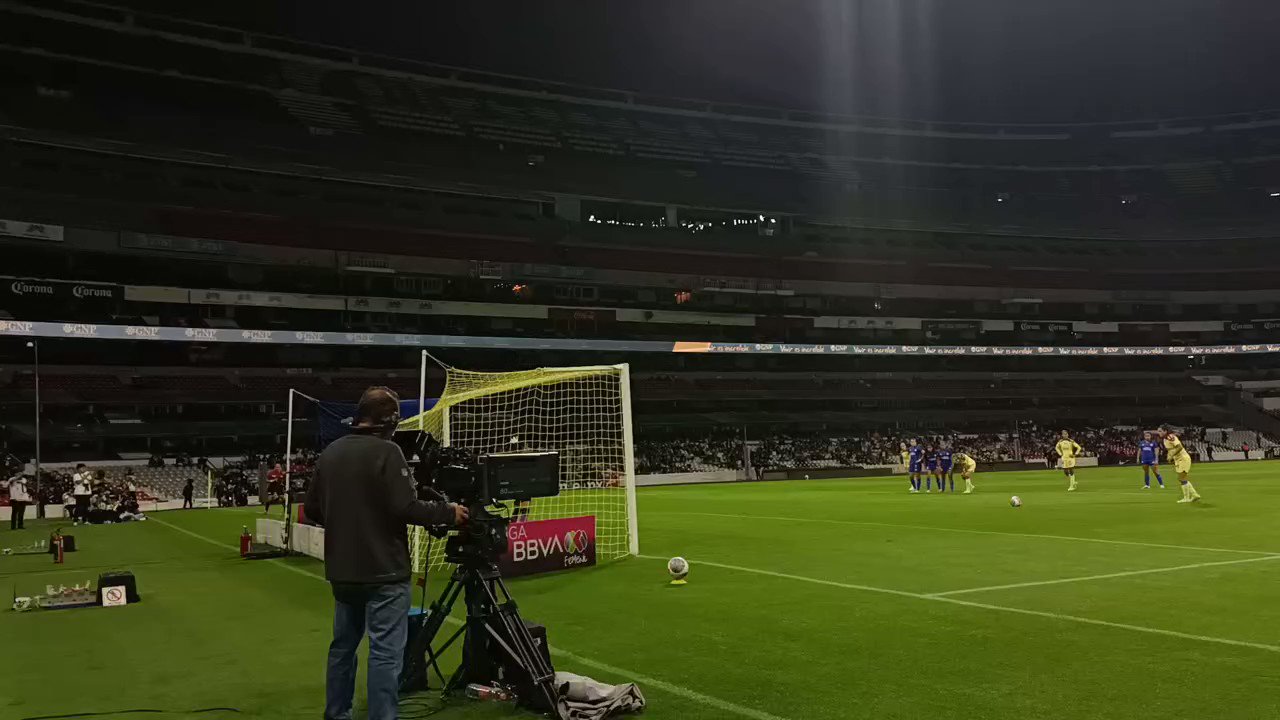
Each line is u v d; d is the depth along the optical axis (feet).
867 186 234.58
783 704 18.44
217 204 153.28
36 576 45.06
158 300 153.79
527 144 199.62
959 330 221.87
